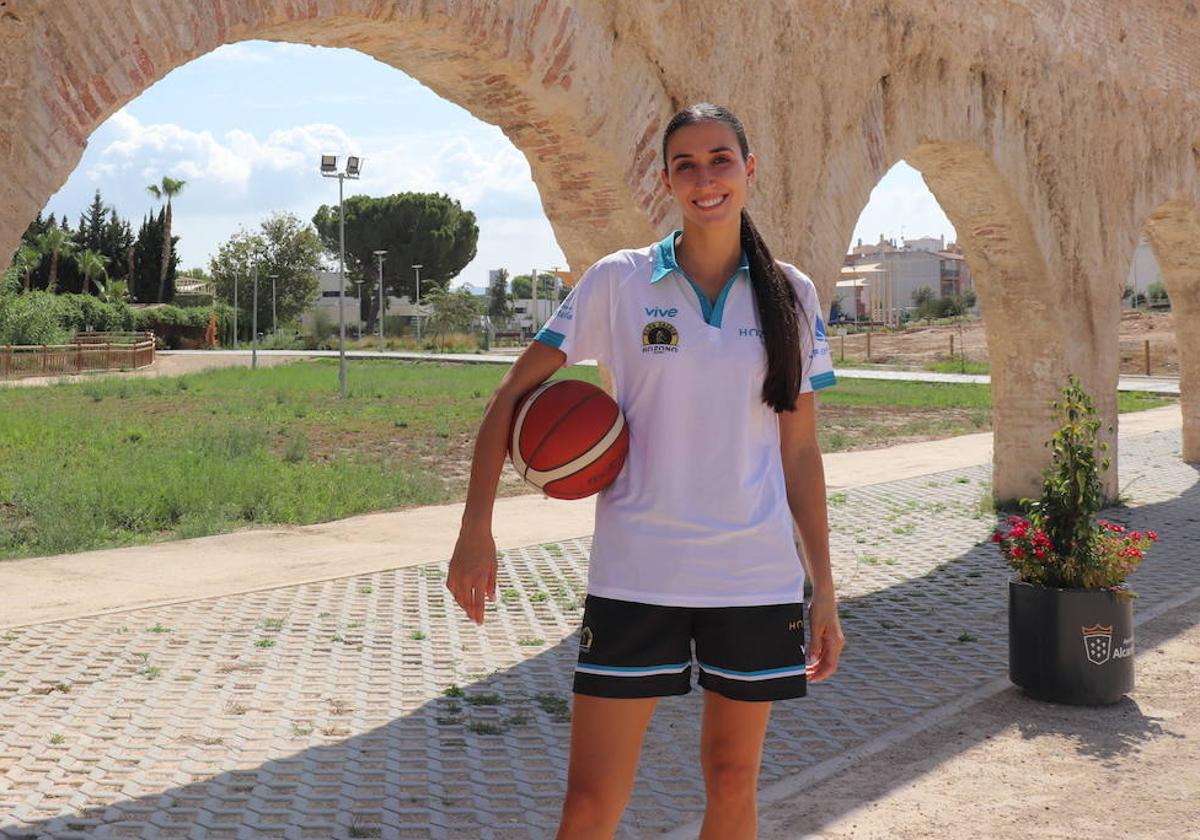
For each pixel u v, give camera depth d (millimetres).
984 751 5078
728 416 2561
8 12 4199
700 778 4816
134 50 4566
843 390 31188
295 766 4988
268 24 5070
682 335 2572
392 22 5523
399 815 4434
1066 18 11289
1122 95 12297
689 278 2631
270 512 12117
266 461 15953
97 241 83125
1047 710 5688
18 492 12641
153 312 69500
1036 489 11906
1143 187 12781
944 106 9656
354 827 4293
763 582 2562
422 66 6223
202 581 8984
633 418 2619
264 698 5996
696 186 2592
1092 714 5613
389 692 6109
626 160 6922
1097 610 5703
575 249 7520
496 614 7934
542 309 107750
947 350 48281
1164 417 23359
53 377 40438
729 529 2543
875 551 10273
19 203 4270
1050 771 4816
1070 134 11430
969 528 11289
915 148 9367
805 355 2736
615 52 6852
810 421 2781
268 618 7754
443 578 9094
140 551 10242
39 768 4965
